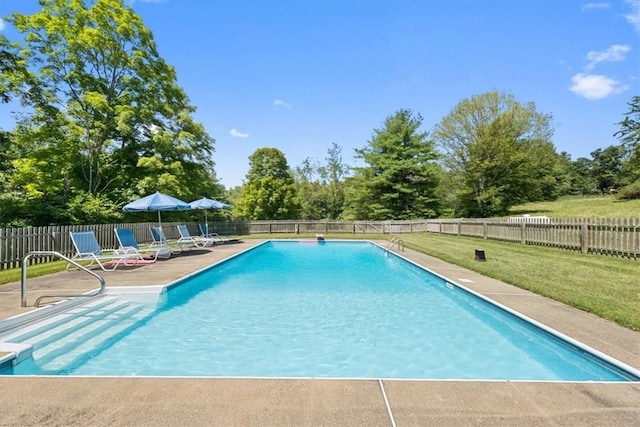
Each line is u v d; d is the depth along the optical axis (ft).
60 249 36.60
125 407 8.21
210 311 20.42
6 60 57.88
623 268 27.94
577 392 9.11
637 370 10.34
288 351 14.55
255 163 134.92
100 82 68.39
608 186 177.58
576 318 15.69
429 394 8.92
